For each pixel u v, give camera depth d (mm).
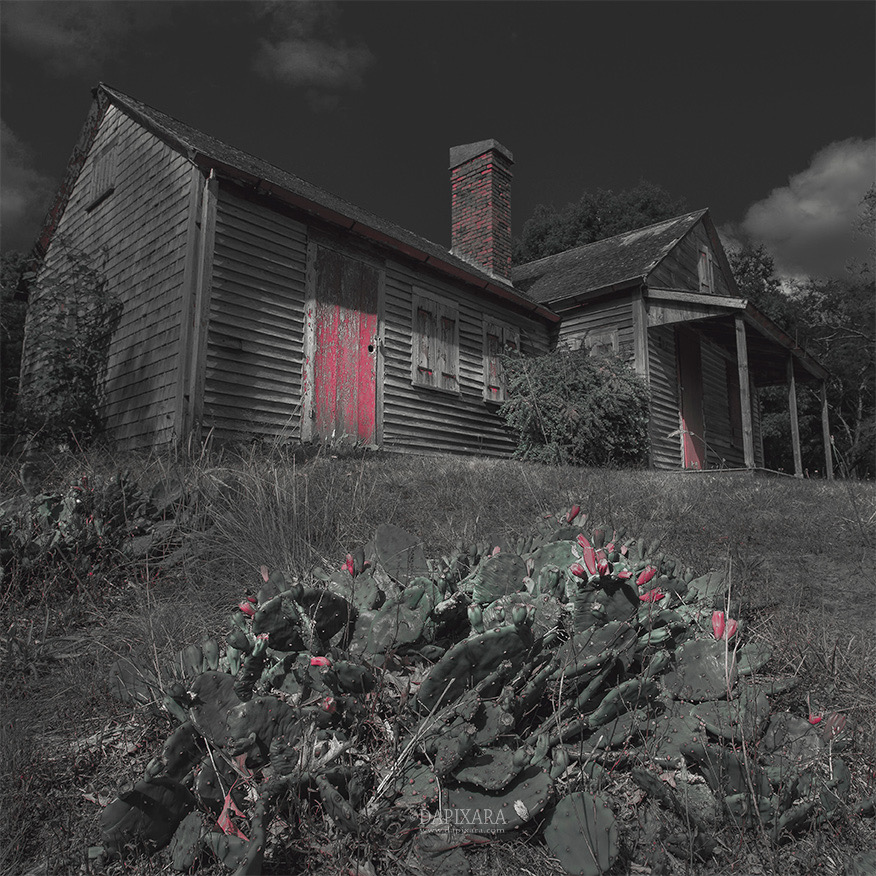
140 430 8125
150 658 2555
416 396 10289
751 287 32719
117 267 9391
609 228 31531
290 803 1770
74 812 1875
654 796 1807
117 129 9977
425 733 1846
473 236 13797
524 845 1753
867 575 3781
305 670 2088
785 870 1689
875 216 24188
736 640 2273
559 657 2164
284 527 3703
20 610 3107
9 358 11664
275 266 8484
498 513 4613
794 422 13164
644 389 11914
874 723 2266
